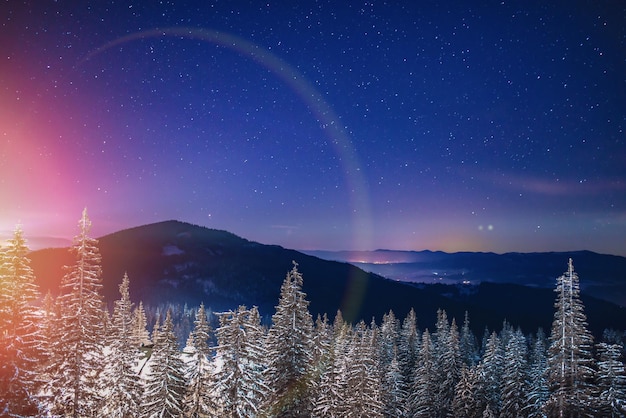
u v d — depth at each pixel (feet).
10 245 76.79
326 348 127.54
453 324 221.66
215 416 105.81
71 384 85.51
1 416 69.92
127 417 107.34
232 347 106.93
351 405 117.60
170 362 106.83
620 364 120.78
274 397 111.75
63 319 86.28
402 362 242.58
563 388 108.78
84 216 89.76
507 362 175.83
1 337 72.64
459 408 179.11
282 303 118.21
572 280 111.14
